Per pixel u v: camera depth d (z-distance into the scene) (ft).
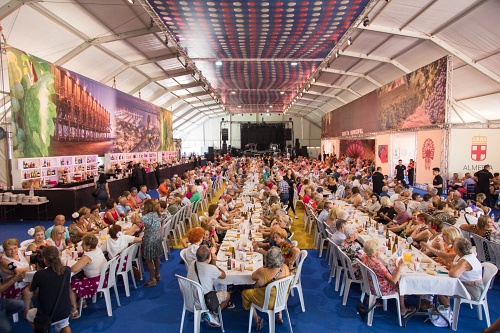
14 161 37.96
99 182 37.37
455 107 60.54
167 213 25.95
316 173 57.82
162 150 88.22
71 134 45.93
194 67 49.78
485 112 57.26
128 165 58.03
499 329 13.48
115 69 58.54
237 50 39.91
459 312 16.60
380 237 20.94
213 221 22.27
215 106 125.70
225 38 34.81
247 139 148.46
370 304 15.58
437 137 44.86
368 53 55.83
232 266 15.90
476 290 14.87
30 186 37.99
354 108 81.56
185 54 42.06
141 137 72.84
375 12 39.60
